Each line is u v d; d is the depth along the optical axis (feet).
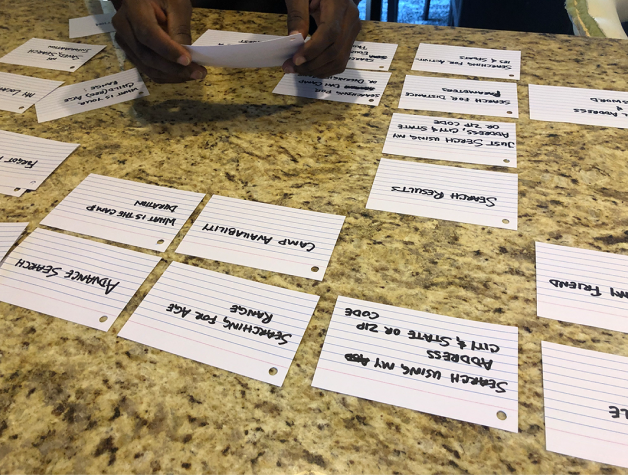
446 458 1.31
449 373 1.49
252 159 2.40
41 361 1.60
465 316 1.64
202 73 2.48
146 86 3.03
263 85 2.98
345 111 2.70
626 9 3.83
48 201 2.24
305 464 1.31
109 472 1.32
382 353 1.55
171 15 2.60
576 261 1.80
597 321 1.61
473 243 1.89
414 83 2.89
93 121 2.75
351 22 2.65
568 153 2.29
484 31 3.41
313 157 2.38
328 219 2.03
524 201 2.05
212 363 1.56
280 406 1.44
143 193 2.24
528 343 1.56
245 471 1.31
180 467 1.32
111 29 3.76
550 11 5.77
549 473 1.27
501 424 1.37
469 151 2.34
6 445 1.39
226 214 2.10
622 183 2.11
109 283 1.84
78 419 1.44
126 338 1.65
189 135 2.59
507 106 2.63
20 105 2.94
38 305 1.78
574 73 2.87
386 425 1.39
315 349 1.58
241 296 1.76
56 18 3.99
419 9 9.93
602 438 1.33
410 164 2.29
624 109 2.54
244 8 4.66
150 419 1.43
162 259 1.92
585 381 1.45
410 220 2.01
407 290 1.74
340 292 1.75
